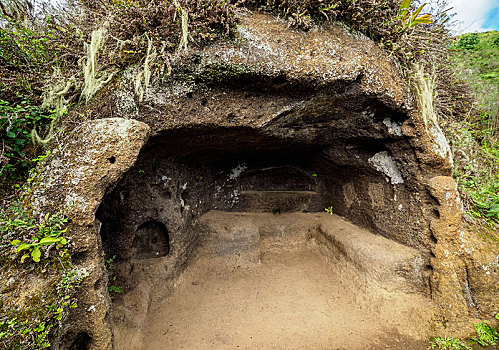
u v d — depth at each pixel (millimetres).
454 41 3418
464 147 3111
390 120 2467
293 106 2244
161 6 1718
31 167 1570
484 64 4727
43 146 1618
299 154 3547
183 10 1688
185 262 2992
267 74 1940
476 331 2197
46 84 1761
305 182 4121
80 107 1730
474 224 2439
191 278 3029
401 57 2381
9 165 1500
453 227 2277
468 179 2969
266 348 2215
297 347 2225
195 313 2582
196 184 3303
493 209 2510
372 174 2988
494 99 3887
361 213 3281
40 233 1331
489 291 2207
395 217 2756
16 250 1250
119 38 1842
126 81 1761
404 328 2328
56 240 1325
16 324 1140
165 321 2430
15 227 1308
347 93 2219
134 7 1750
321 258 3537
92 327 1495
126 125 1562
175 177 2768
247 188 3967
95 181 1473
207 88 1966
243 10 1911
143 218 2566
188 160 2936
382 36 2324
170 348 2154
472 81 3883
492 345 2096
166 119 1931
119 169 1542
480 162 3197
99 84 1763
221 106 2072
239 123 2184
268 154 3443
